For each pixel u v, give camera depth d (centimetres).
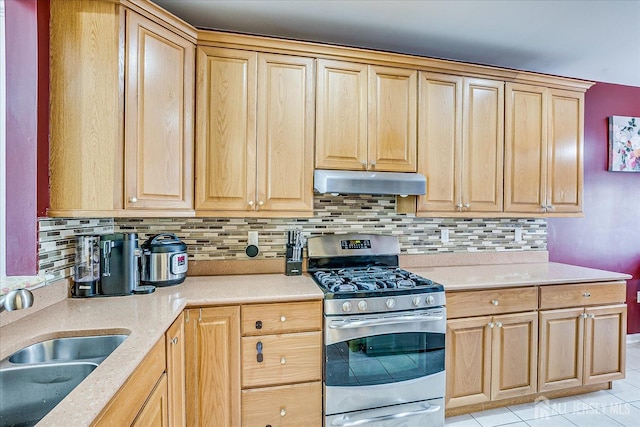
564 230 311
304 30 223
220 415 173
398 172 225
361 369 186
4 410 107
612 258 326
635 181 333
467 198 240
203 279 215
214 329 171
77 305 158
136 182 166
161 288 191
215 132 198
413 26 217
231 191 201
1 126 148
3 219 148
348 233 250
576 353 233
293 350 180
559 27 217
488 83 244
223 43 198
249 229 234
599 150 321
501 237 288
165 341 136
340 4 193
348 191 206
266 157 206
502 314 217
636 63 272
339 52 213
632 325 337
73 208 156
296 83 209
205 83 196
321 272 225
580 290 234
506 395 219
